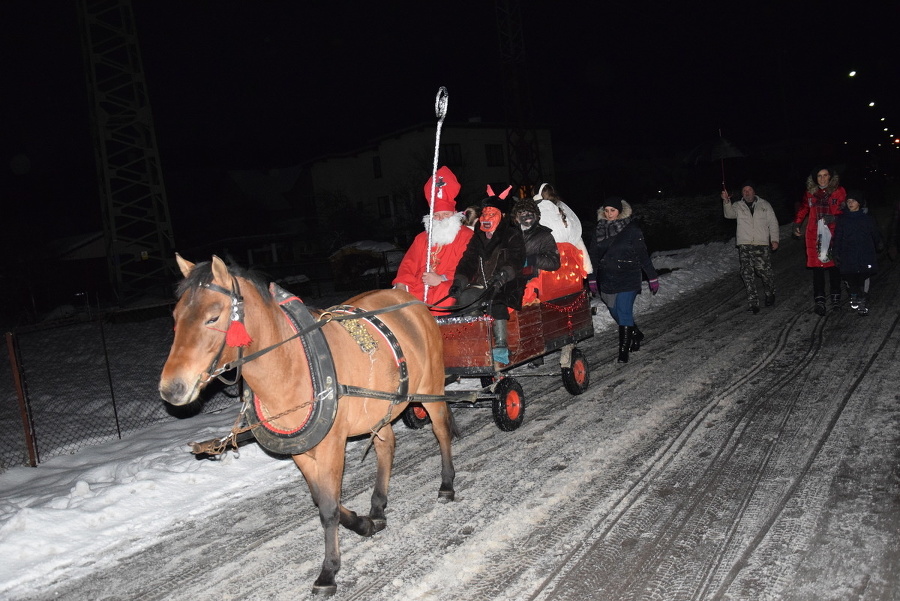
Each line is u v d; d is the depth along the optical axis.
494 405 6.32
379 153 44.03
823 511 4.35
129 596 4.22
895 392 6.41
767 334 9.26
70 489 6.06
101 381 11.47
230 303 3.55
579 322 7.75
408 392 4.77
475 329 6.26
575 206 39.00
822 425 5.82
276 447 3.99
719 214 21.27
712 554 3.99
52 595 4.31
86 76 21.33
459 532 4.60
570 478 5.29
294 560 4.47
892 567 3.68
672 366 8.26
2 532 5.05
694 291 13.91
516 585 3.89
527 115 27.86
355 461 6.18
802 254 17.08
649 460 5.47
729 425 6.06
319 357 3.96
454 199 7.12
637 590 3.72
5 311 24.25
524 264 6.61
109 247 21.81
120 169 21.89
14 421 9.32
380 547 4.51
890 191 31.28
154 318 19.06
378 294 5.08
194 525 5.14
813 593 3.54
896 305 9.98
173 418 8.73
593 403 7.16
